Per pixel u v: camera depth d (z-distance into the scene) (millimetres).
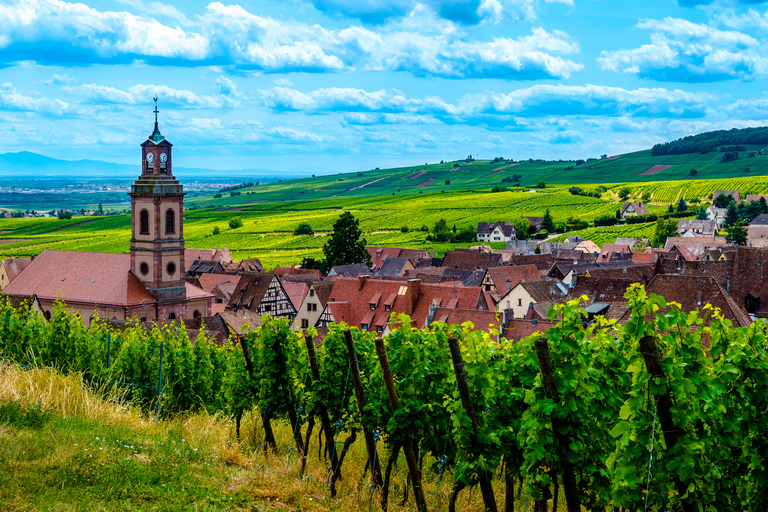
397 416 19297
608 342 19141
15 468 16688
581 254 176375
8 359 32719
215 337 59031
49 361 32625
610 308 66500
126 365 32656
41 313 38875
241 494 17922
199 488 17594
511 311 74812
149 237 86000
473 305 87125
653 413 14336
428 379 20234
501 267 124062
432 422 20188
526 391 16250
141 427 23203
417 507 19562
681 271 79062
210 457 20844
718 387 14695
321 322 91438
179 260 88625
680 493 14719
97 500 15656
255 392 26953
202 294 93438
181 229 88500
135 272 87750
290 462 22953
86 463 17547
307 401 24656
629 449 14742
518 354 18938
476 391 18891
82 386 25719
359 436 28578
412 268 161625
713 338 17406
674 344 15109
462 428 18031
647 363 13891
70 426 20688
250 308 102875
